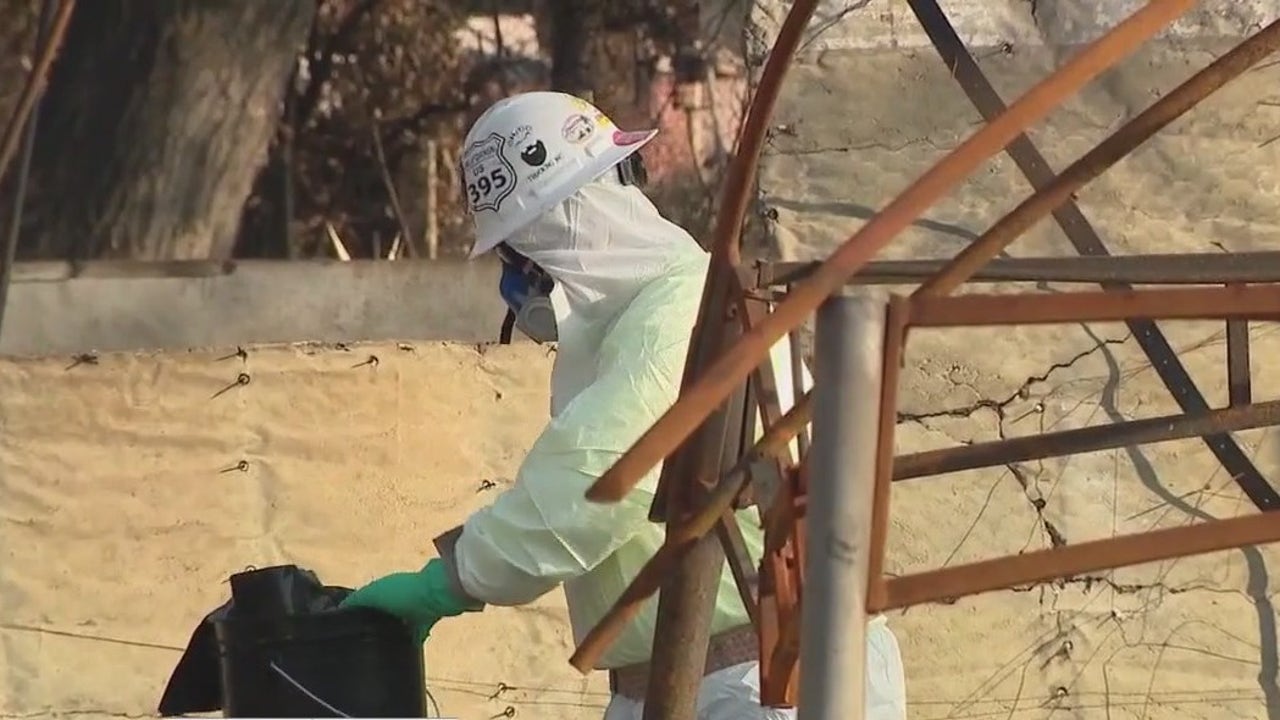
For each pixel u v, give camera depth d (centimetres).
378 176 4569
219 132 3381
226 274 1727
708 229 3894
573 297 1107
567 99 1159
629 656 1095
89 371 1666
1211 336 1612
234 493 1655
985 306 630
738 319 820
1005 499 1620
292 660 1051
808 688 617
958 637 1614
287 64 3441
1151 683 1611
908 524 1617
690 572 844
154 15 3347
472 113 4553
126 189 3350
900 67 1655
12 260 1658
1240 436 1608
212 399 1667
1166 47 1633
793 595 788
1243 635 1609
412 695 1084
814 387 629
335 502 1653
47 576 1642
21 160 1694
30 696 1630
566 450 1020
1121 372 1622
